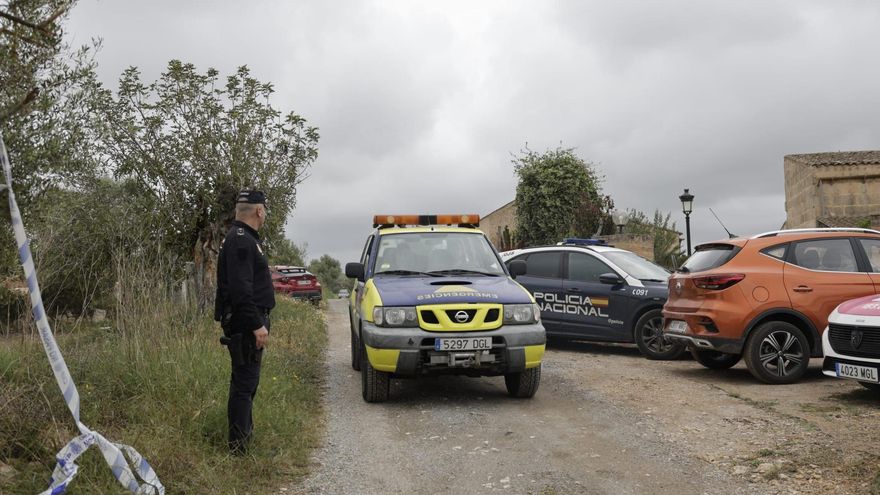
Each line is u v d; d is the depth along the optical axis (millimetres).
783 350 8016
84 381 5633
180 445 4863
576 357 10617
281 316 13773
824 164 25062
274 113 12414
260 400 6203
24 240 3393
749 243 8359
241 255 5012
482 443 5738
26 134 4863
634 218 23844
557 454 5402
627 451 5438
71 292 6609
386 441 5844
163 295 7285
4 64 4230
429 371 6945
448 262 8258
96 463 4250
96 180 7961
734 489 4551
